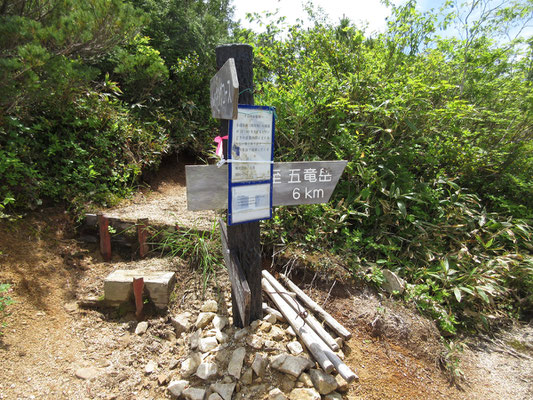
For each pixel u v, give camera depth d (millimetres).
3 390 1678
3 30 2557
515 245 3430
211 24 7598
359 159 3336
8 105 2857
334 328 2213
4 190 2818
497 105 4586
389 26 4500
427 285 2787
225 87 1563
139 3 6383
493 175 4117
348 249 2939
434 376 2207
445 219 3387
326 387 1753
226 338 2078
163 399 1768
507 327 2965
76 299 2449
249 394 1722
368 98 3715
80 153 3570
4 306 2143
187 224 3117
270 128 1806
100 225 2869
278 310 2410
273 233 2965
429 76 4117
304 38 4488
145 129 4883
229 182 1720
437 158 3643
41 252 2672
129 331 2268
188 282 2652
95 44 3543
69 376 1854
